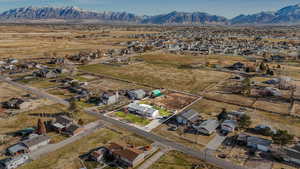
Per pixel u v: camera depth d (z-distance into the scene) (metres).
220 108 61.00
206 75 96.50
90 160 37.38
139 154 36.72
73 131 45.41
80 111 56.91
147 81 87.12
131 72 100.81
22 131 45.41
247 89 72.12
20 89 75.00
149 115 55.19
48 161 36.81
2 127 48.09
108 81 86.50
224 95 71.38
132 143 42.59
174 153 39.72
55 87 77.94
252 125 50.97
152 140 44.06
